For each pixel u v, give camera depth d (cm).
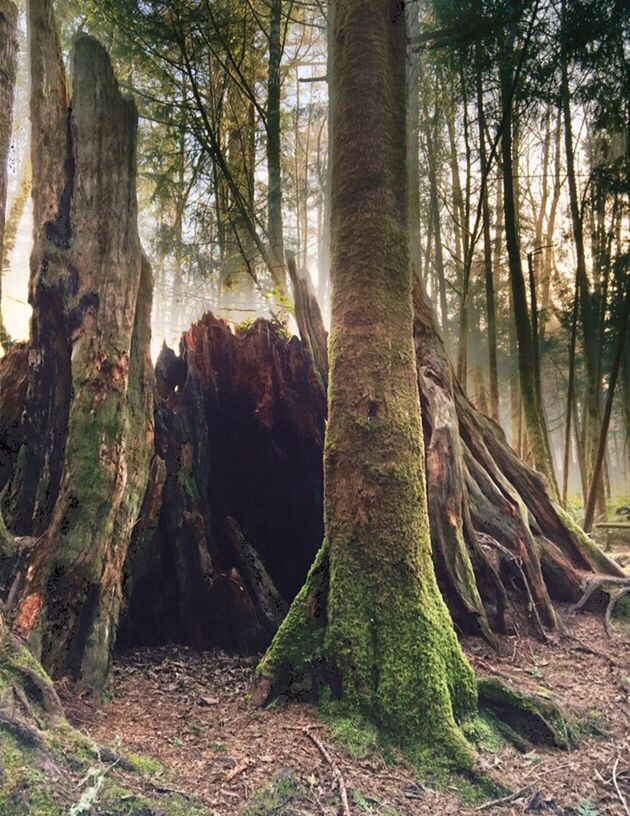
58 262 407
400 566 375
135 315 449
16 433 438
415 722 331
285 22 1059
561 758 339
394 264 419
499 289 1747
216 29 846
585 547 625
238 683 414
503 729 358
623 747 354
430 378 591
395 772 308
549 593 589
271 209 965
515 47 803
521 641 496
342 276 418
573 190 1012
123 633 484
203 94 1027
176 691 396
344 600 373
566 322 1474
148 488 477
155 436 521
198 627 491
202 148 966
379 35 427
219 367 589
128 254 426
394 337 410
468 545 529
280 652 383
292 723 342
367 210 415
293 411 594
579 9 726
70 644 350
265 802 266
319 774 293
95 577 368
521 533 564
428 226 1251
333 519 396
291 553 587
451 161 1294
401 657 351
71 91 435
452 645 368
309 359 600
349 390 401
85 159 416
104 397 395
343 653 360
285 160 1367
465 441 627
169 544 504
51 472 398
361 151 419
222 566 535
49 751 248
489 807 290
